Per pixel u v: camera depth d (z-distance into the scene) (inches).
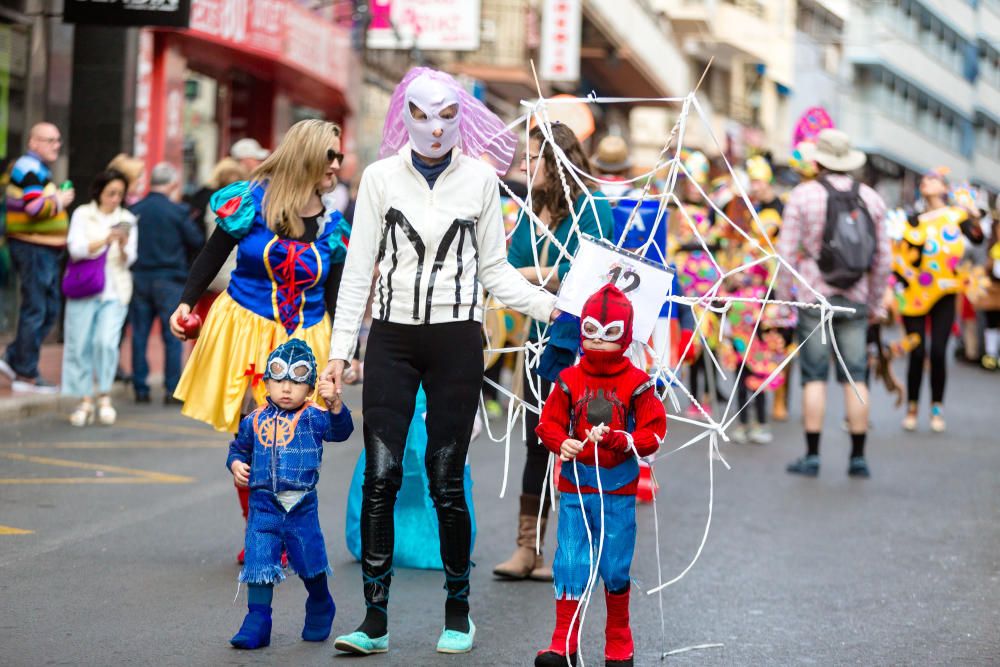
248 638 226.4
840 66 2623.0
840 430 581.3
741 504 386.3
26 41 711.7
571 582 215.6
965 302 965.8
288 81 1033.5
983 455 509.4
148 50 813.9
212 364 272.1
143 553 296.2
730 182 522.0
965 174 2832.2
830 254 434.0
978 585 291.3
